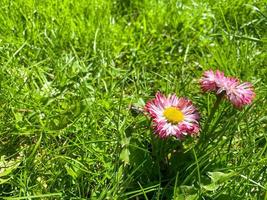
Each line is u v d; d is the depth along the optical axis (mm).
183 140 230
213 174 225
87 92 278
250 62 313
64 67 292
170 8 348
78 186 226
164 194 231
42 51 308
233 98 226
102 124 262
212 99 273
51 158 242
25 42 295
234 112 262
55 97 271
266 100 283
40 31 323
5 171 230
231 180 229
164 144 233
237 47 320
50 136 255
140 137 249
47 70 298
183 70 312
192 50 332
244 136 264
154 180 237
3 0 329
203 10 352
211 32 343
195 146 239
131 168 236
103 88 294
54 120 256
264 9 357
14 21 322
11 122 257
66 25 324
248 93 228
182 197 221
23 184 226
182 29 338
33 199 225
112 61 309
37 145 237
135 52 319
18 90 272
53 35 316
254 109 276
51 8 333
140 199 234
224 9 356
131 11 353
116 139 246
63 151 251
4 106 266
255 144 251
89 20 330
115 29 329
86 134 253
